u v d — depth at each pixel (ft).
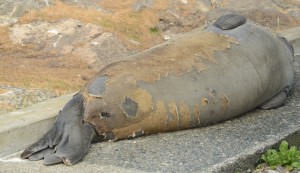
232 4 42.22
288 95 31.12
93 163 23.66
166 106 25.61
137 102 25.12
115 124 25.03
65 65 32.71
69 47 34.14
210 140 25.71
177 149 24.80
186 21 39.24
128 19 37.68
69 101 25.53
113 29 36.32
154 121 25.53
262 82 28.30
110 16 37.42
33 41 34.42
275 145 25.67
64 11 36.70
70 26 35.55
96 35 35.24
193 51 27.37
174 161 23.73
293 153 24.91
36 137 25.94
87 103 24.94
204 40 28.30
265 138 25.99
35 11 36.22
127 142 25.40
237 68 27.61
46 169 23.26
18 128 25.26
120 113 24.95
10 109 27.20
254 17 41.86
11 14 35.81
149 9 39.06
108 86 25.04
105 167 23.29
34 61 32.96
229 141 25.64
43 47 34.14
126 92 25.07
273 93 29.35
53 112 26.89
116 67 25.85
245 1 42.86
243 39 28.73
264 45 29.07
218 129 26.91
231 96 27.07
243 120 28.04
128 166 23.36
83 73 31.94
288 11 44.14
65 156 23.58
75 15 36.55
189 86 26.18
